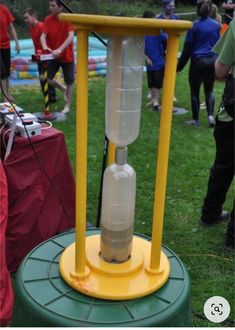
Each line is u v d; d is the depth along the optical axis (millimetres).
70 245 1529
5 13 6152
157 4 20359
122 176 1331
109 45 1192
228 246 2920
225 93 2750
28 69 8219
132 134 1284
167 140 1252
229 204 3570
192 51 5383
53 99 6531
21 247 2568
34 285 1367
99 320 1236
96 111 6148
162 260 1461
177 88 7801
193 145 4941
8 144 2422
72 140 4934
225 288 2559
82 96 1201
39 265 1463
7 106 2688
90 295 1310
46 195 2635
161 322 1252
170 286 1382
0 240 1600
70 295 1325
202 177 4090
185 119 6000
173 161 4430
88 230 1707
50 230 2676
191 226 3225
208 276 2668
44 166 2594
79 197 1292
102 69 8672
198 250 2936
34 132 2520
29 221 2568
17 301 1373
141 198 3619
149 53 6094
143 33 1157
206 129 5586
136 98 1242
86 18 1113
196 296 2484
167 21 1112
